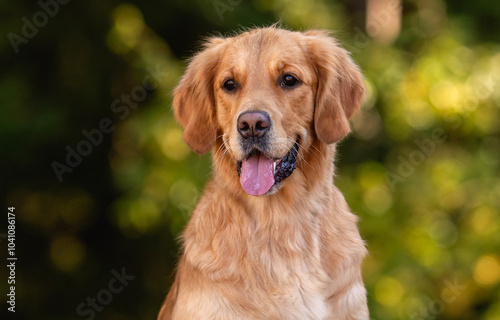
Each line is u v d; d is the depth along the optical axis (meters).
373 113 12.77
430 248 12.85
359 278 6.03
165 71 11.46
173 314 5.97
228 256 5.71
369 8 13.32
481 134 13.28
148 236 13.34
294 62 5.92
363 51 12.44
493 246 13.38
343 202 6.24
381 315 12.29
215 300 5.62
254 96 5.72
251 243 5.73
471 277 13.38
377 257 12.78
